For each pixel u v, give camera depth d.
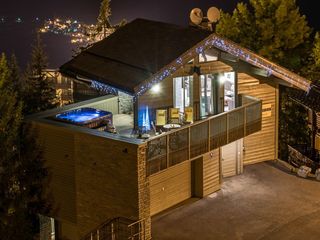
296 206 21.44
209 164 22.17
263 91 25.38
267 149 26.34
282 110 34.75
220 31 37.53
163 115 20.41
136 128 20.11
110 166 18.50
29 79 36.19
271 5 35.66
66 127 19.83
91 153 19.02
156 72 18.80
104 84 20.11
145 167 17.88
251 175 24.67
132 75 19.44
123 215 18.52
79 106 22.89
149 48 21.06
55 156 20.48
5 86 22.77
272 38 35.94
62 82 39.19
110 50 22.59
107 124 21.16
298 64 36.22
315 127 29.88
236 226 19.81
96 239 19.55
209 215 20.66
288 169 25.48
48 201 21.20
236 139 21.64
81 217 20.05
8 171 20.92
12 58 35.06
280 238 18.89
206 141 20.08
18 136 21.31
